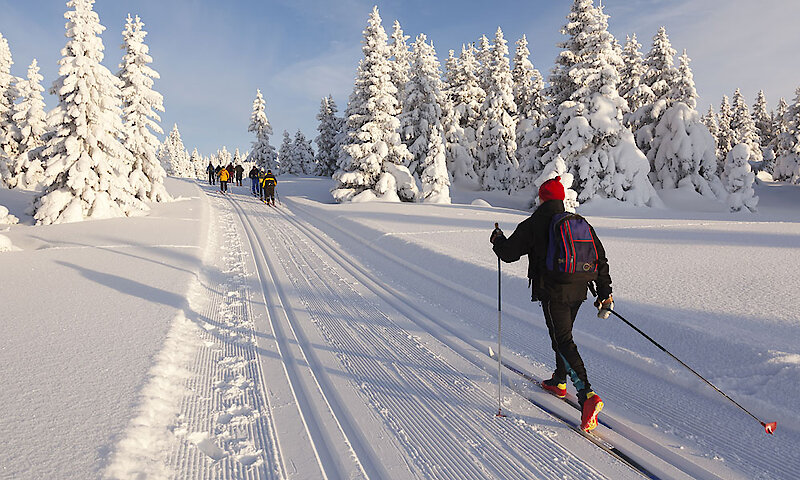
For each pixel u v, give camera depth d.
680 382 3.38
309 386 3.49
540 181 22.86
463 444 2.71
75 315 4.84
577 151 24.38
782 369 3.13
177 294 5.79
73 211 14.63
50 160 14.98
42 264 7.77
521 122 38.06
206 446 2.69
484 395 3.36
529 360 3.98
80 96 14.74
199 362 3.95
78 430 2.54
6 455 2.28
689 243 9.27
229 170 34.53
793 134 43.94
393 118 24.66
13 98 28.91
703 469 2.41
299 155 54.81
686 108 28.42
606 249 8.66
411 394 3.37
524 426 2.92
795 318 4.12
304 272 7.87
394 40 37.81
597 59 24.38
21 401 2.88
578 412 3.08
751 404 2.95
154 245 9.80
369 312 5.52
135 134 20.17
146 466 2.35
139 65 20.80
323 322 5.13
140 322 4.62
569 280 2.83
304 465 2.53
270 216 17.20
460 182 36.22
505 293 5.82
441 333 4.75
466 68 37.78
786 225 12.85
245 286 6.91
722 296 5.03
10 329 4.34
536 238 3.00
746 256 7.53
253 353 4.20
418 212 17.08
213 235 12.23
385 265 8.30
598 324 4.62
